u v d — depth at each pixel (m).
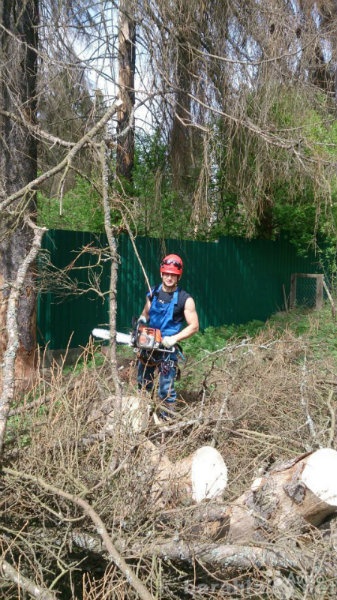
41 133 6.54
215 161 9.14
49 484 3.23
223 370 5.41
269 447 4.12
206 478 3.45
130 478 3.21
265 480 3.45
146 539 3.04
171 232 12.20
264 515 3.33
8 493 3.35
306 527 3.33
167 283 5.56
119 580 2.74
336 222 12.92
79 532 3.17
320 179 8.84
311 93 8.95
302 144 8.43
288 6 8.50
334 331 10.23
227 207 13.23
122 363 7.16
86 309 9.73
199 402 4.89
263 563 2.96
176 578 3.04
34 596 2.79
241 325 13.35
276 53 8.20
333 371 5.89
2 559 2.89
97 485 3.11
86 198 11.52
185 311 5.55
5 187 6.95
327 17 8.90
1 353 7.24
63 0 6.94
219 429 4.39
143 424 3.88
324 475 3.22
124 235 10.53
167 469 3.63
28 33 7.19
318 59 8.77
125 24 7.82
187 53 8.30
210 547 3.06
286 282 15.74
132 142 9.35
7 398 3.27
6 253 7.10
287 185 12.30
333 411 4.63
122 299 10.57
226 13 8.26
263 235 14.65
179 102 8.56
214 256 13.22
